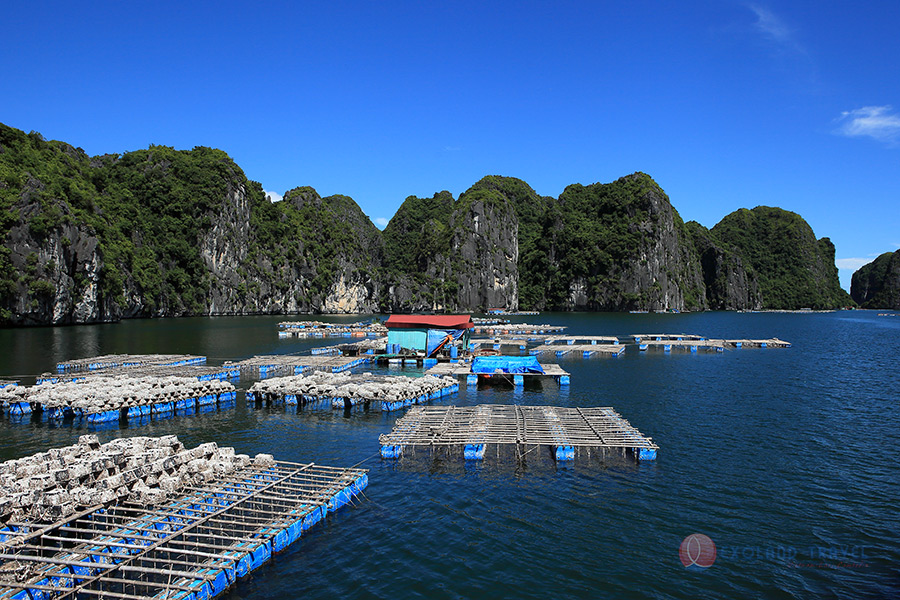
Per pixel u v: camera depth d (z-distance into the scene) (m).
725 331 110.00
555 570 15.81
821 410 34.97
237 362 52.41
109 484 17.78
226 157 175.88
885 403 37.25
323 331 91.50
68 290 99.25
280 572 15.55
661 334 90.75
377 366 51.97
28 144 114.69
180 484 18.91
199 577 14.17
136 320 122.38
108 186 140.50
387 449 24.48
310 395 35.12
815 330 114.94
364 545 17.05
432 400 36.56
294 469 21.42
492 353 56.75
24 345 67.31
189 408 33.97
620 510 19.55
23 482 17.16
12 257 89.81
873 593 14.81
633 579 15.43
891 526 18.59
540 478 22.23
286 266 179.00
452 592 14.76
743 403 36.84
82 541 15.01
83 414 31.55
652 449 24.03
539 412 29.52
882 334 103.19
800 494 21.09
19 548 14.63
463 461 23.97
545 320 147.50
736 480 22.39
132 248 128.50
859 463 24.69
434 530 18.03
